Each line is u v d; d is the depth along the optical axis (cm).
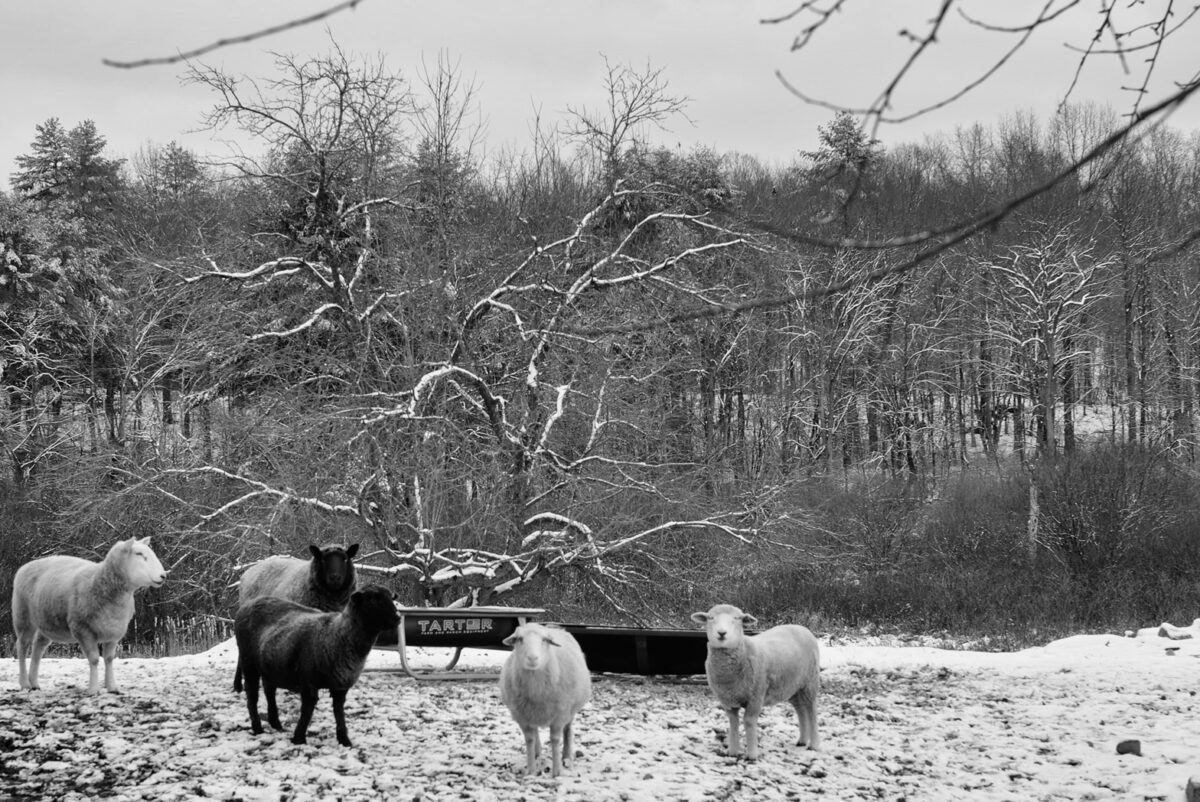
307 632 930
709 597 2272
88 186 4647
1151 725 1154
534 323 2330
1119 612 2595
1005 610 2652
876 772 949
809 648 1026
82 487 2247
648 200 2595
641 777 892
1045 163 4719
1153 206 4816
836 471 3762
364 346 2206
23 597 1184
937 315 4941
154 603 2247
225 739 956
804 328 3734
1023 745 1064
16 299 3766
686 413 2523
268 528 1970
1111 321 5009
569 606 2286
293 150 2341
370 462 2020
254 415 2180
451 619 1348
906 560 3075
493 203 2648
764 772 926
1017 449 4578
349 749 935
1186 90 295
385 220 2383
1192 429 4547
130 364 3017
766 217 2622
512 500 2141
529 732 887
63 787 818
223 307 2309
